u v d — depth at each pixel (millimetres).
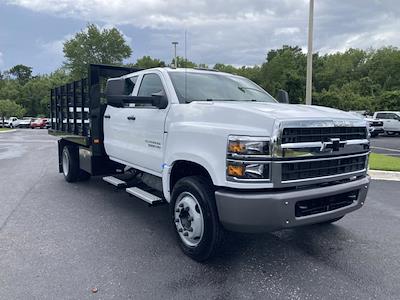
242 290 3641
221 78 5602
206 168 3953
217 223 4008
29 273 3953
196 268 4102
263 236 5098
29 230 5277
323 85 85875
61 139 8984
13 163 12195
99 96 6887
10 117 65062
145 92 5559
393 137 29516
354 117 4266
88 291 3594
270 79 71750
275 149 3568
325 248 4715
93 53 54875
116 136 6301
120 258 4348
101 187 8125
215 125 3994
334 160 4012
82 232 5223
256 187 3611
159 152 4965
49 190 7816
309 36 13523
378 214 6195
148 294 3549
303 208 3807
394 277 3926
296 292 3605
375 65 86250
